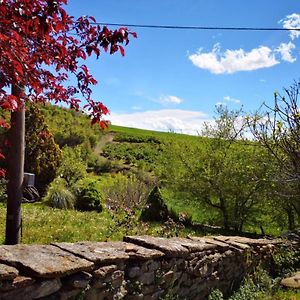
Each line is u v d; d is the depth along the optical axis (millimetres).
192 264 4848
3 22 2354
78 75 3250
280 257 7430
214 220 13258
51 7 2432
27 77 2709
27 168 14109
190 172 13219
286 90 6402
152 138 46219
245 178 11852
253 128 10609
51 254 3160
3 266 2617
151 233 8203
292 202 10492
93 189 13578
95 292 3289
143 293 3930
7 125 3695
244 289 5859
